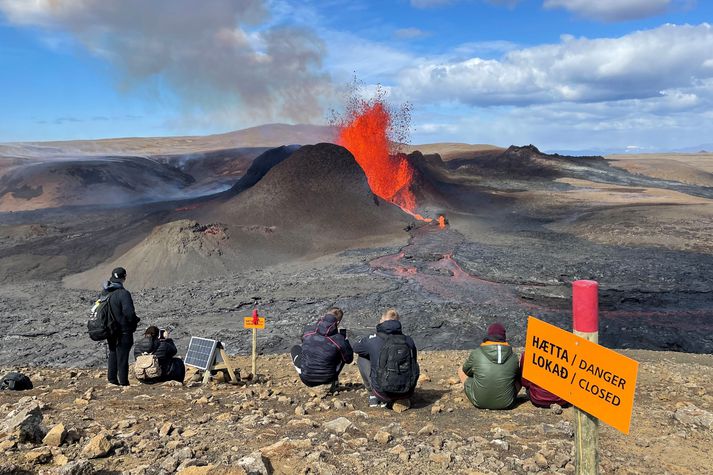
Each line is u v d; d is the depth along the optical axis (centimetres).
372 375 743
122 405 692
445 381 1013
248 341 2266
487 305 2878
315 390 832
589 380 268
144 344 947
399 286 3259
